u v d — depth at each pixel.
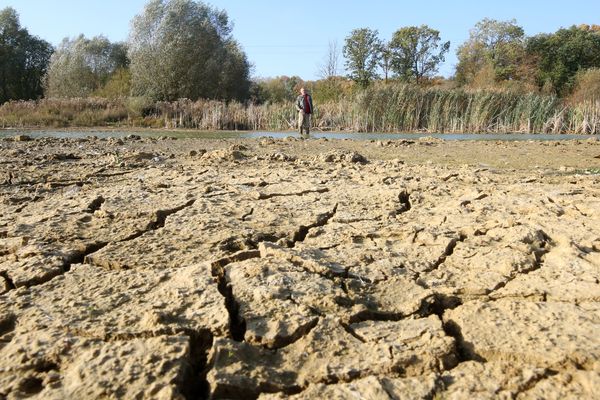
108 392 2.21
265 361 2.54
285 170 7.81
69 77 38.59
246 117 24.38
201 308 2.94
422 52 50.28
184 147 12.56
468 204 5.34
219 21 38.91
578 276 3.40
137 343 2.57
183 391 2.33
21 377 2.36
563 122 21.70
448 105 22.22
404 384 2.31
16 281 3.44
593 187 6.35
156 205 5.36
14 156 10.12
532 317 2.89
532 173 7.95
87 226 4.75
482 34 52.22
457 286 3.35
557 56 46.88
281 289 3.14
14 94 41.03
